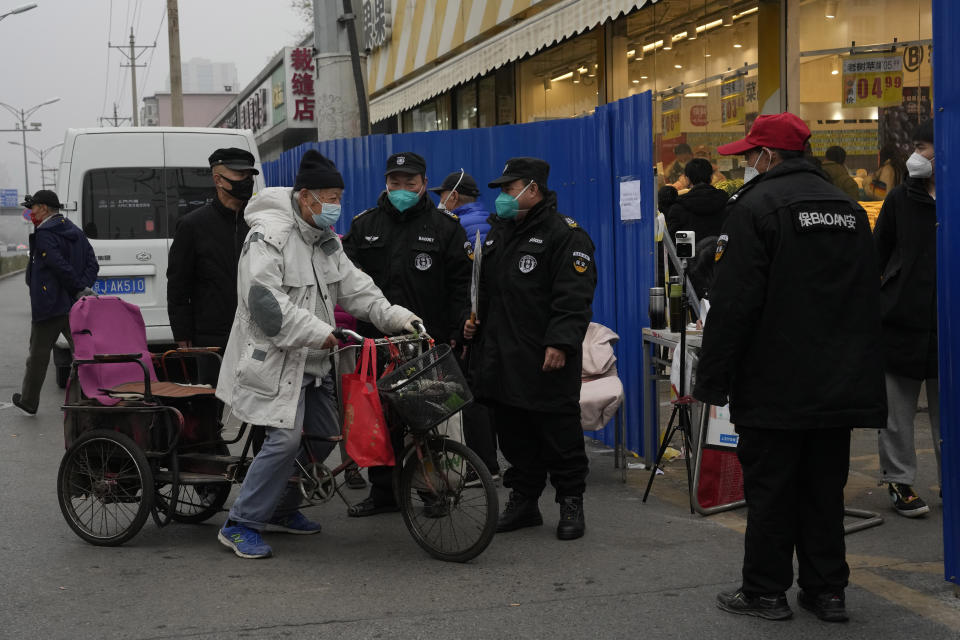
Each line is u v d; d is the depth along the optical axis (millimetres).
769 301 3580
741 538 4727
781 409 3561
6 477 6211
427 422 4340
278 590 4078
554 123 7395
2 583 4195
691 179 7430
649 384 6043
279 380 4438
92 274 8539
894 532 4785
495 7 11094
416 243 5359
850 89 8602
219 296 5602
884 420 3633
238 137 9578
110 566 4430
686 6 9383
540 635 3576
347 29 9945
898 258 5055
